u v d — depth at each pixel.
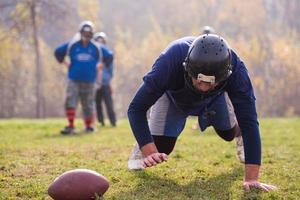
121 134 10.76
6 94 59.41
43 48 59.00
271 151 7.62
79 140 9.41
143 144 4.65
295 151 7.68
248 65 67.44
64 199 4.39
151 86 4.56
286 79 66.44
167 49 4.64
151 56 69.19
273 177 5.66
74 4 35.47
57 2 30.03
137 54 70.00
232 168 6.16
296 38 76.94
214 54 4.21
